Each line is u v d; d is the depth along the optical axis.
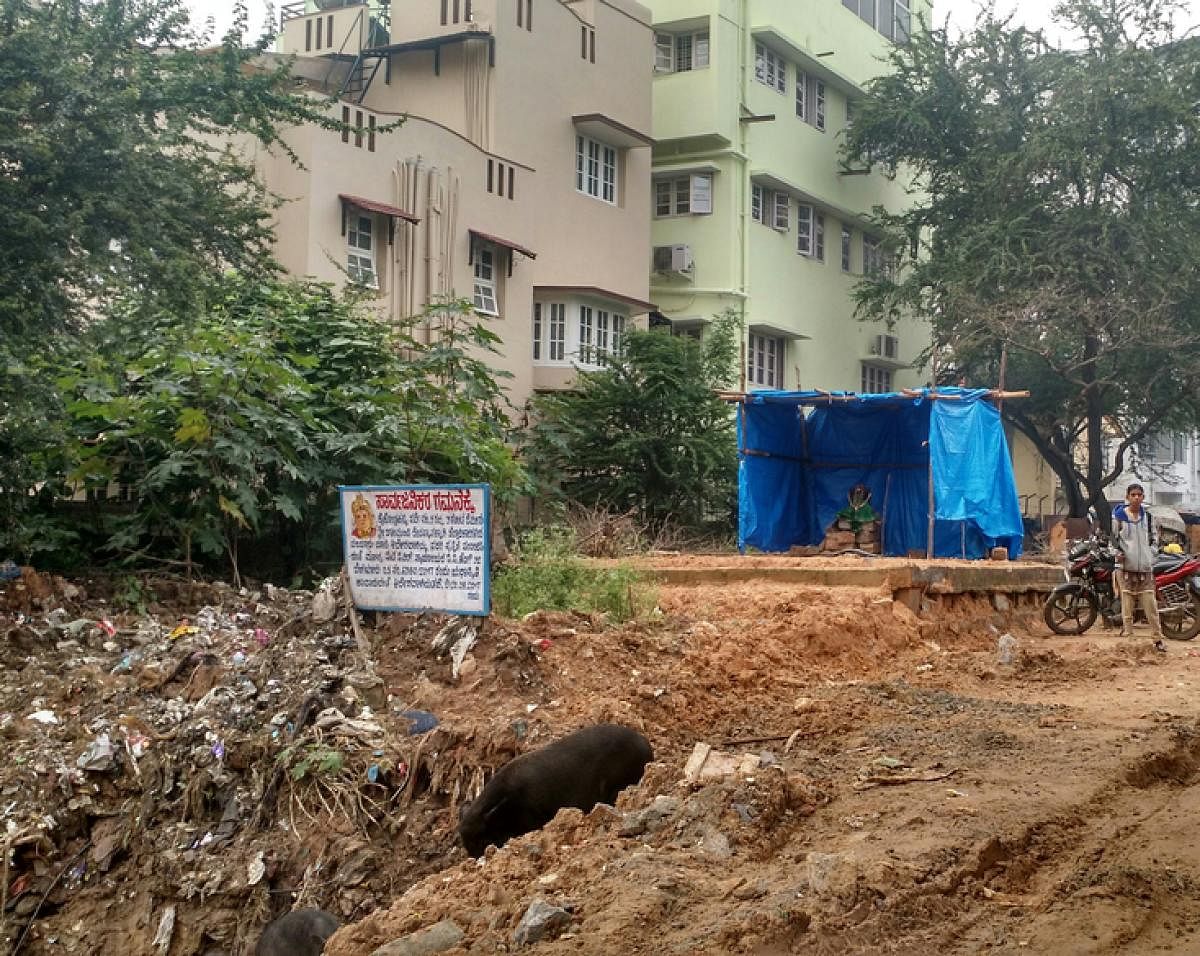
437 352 14.15
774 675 9.43
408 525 8.88
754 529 20.27
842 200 34.62
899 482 21.31
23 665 8.95
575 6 27.02
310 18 25.81
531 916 4.61
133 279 11.02
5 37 10.64
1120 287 28.30
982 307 28.28
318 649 8.62
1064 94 29.08
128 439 11.77
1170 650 13.52
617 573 10.87
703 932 4.47
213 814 7.30
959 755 7.33
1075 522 29.08
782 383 31.92
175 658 8.84
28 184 10.66
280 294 14.39
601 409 23.41
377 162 20.56
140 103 11.77
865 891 4.77
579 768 6.43
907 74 31.81
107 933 6.89
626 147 27.83
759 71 31.20
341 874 6.57
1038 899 5.01
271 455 11.72
